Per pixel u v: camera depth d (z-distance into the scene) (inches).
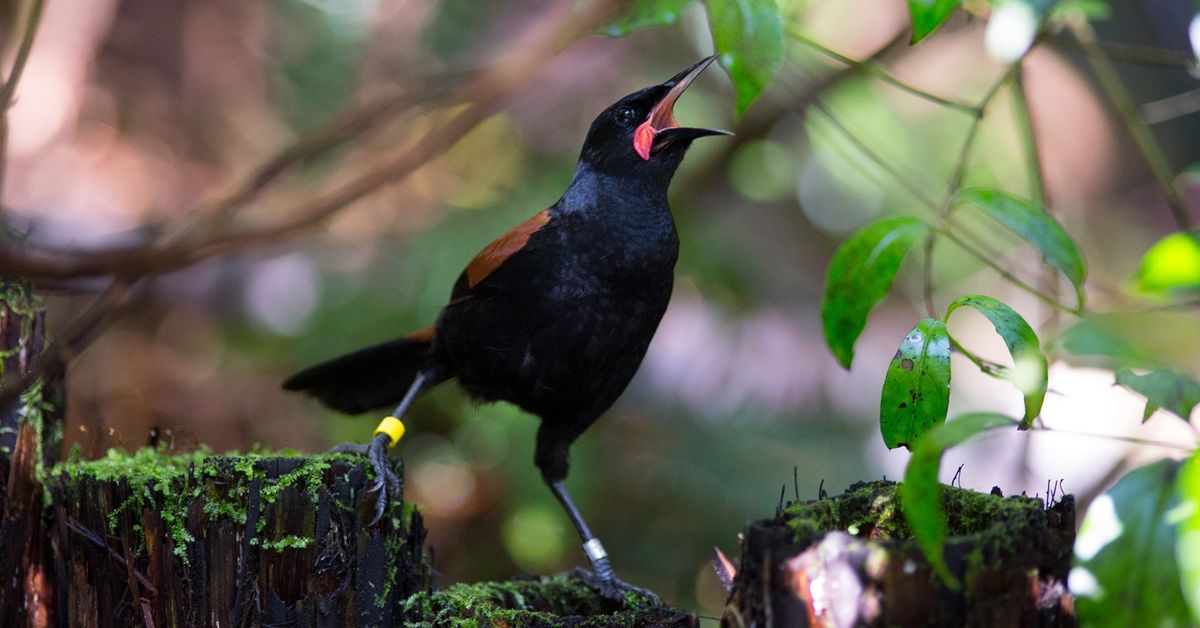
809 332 537.6
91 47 589.3
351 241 521.0
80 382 523.5
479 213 505.0
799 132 573.6
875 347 564.7
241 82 609.0
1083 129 661.9
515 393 292.7
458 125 228.7
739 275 527.8
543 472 301.6
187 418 521.0
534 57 236.8
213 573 216.7
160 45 609.3
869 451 526.6
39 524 241.0
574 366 283.4
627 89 529.0
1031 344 183.3
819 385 527.5
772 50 210.7
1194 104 318.7
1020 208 216.1
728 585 214.2
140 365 530.3
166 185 589.3
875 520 189.3
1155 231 669.3
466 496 511.5
